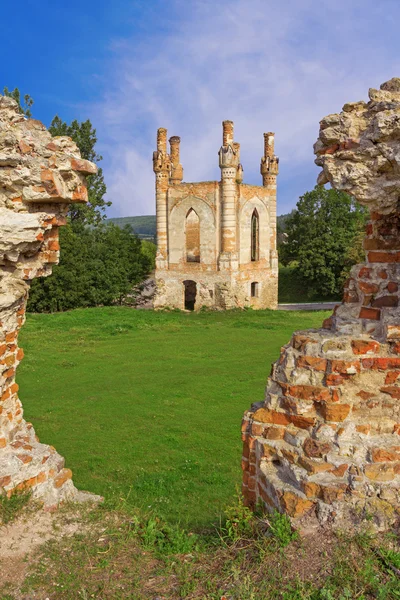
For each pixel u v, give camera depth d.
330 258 41.53
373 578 3.87
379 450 4.66
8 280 5.84
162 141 30.59
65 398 13.11
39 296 33.31
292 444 5.01
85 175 6.29
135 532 5.00
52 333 21.69
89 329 22.73
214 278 29.42
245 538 4.57
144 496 7.82
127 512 5.57
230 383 14.50
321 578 3.92
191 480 8.50
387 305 5.30
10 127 5.42
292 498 4.59
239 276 30.00
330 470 4.66
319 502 4.51
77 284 34.03
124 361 17.12
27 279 6.11
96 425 11.19
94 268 36.56
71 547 4.78
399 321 5.01
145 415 11.82
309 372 5.05
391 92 5.14
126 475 8.66
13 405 6.15
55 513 5.40
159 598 3.99
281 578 3.94
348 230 41.91
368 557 4.05
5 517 5.09
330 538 4.28
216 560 4.40
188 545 4.69
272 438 5.18
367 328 5.24
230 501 7.52
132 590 4.14
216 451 9.81
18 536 4.93
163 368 16.20
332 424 4.88
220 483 8.35
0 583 4.28
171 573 4.32
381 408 4.93
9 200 5.63
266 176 32.44
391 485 4.52
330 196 42.28
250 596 3.81
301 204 43.84
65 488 5.82
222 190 28.78
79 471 8.81
